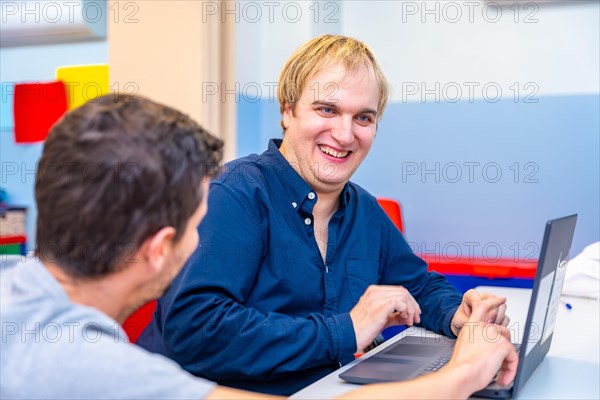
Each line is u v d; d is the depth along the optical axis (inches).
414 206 113.9
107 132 26.5
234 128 105.7
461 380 34.2
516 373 38.1
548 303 41.8
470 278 98.0
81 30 123.3
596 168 103.5
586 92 103.7
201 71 100.0
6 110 132.2
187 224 29.1
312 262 55.2
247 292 52.1
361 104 55.6
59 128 27.1
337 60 55.5
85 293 28.0
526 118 107.0
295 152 57.5
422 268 65.2
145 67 102.7
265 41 123.1
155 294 30.1
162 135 27.4
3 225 125.0
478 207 110.3
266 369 45.5
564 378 43.3
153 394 25.5
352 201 61.3
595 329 58.7
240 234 51.3
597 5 102.4
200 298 47.3
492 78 108.7
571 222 42.3
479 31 108.9
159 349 52.0
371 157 115.9
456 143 111.0
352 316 47.4
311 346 45.6
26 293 27.0
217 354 46.6
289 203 55.5
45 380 24.8
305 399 37.9
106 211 26.3
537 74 106.0
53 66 129.3
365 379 40.4
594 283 74.7
